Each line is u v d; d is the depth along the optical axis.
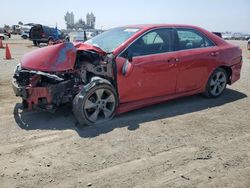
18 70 5.29
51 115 5.50
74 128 4.93
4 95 6.80
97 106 5.04
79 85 5.08
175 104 6.35
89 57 5.33
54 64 4.91
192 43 6.18
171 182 3.42
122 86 5.23
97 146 4.29
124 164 3.80
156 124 5.18
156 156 4.03
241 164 3.87
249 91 7.64
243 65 12.96
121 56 5.20
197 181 3.46
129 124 5.13
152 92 5.64
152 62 5.45
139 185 3.35
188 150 4.23
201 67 6.22
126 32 5.71
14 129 4.86
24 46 25.22
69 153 4.07
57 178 3.47
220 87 6.82
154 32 5.67
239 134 4.85
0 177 3.48
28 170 3.63
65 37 29.17
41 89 4.87
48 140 4.47
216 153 4.16
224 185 3.39
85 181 3.42
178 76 5.89
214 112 5.91
